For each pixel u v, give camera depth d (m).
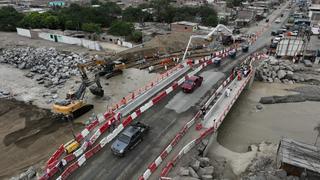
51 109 39.41
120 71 52.22
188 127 30.20
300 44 57.88
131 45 70.25
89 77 50.28
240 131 36.31
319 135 35.69
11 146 31.89
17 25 88.62
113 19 104.56
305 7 133.38
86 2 150.75
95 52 64.56
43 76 50.19
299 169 25.53
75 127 35.28
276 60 55.91
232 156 30.78
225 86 40.22
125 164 25.11
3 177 27.22
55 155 25.66
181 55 62.78
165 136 29.08
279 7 150.25
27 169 27.97
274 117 39.88
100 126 30.39
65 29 87.88
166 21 113.81
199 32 84.06
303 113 41.00
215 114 33.00
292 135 35.62
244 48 59.31
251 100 44.59
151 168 24.03
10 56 60.31
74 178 23.50
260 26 99.19
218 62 49.22
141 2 155.88
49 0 159.62
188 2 149.38
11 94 43.81
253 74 48.75
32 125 35.81
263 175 26.23
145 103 35.78
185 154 26.66
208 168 25.97
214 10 119.62
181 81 41.66
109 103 41.25
